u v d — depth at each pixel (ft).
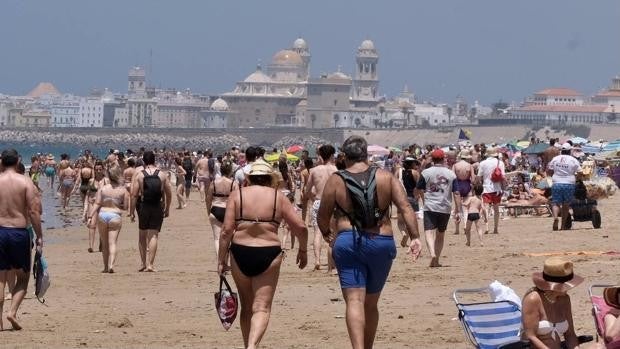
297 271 143.13
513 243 175.63
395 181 74.28
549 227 201.46
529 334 71.26
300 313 105.40
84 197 266.16
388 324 97.30
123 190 150.92
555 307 71.56
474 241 182.80
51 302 119.14
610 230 188.34
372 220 72.79
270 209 79.30
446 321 98.32
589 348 71.15
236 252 78.69
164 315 107.65
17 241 97.19
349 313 71.97
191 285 133.69
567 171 189.98
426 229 143.54
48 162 460.14
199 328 98.99
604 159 405.59
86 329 98.99
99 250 193.36
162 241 211.82
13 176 97.40
